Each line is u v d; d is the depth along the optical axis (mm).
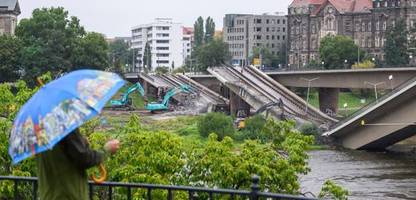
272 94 151875
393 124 106750
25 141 11258
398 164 97750
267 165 41688
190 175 41156
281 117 133500
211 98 186750
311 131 121938
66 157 11438
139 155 40281
